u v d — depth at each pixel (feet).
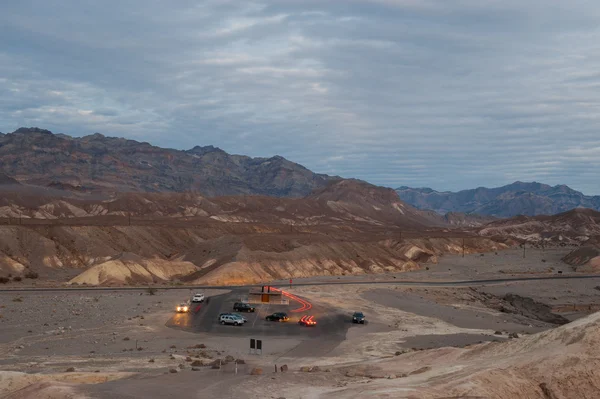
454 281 493.77
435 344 219.41
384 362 165.27
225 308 290.35
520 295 438.81
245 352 191.31
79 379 128.36
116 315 261.44
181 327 236.84
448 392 108.99
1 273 422.00
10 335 211.20
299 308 302.45
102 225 612.70
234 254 478.18
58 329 223.30
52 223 589.32
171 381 126.31
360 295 371.76
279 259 499.51
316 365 166.81
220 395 114.32
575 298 431.02
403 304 352.49
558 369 121.29
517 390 114.42
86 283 395.14
